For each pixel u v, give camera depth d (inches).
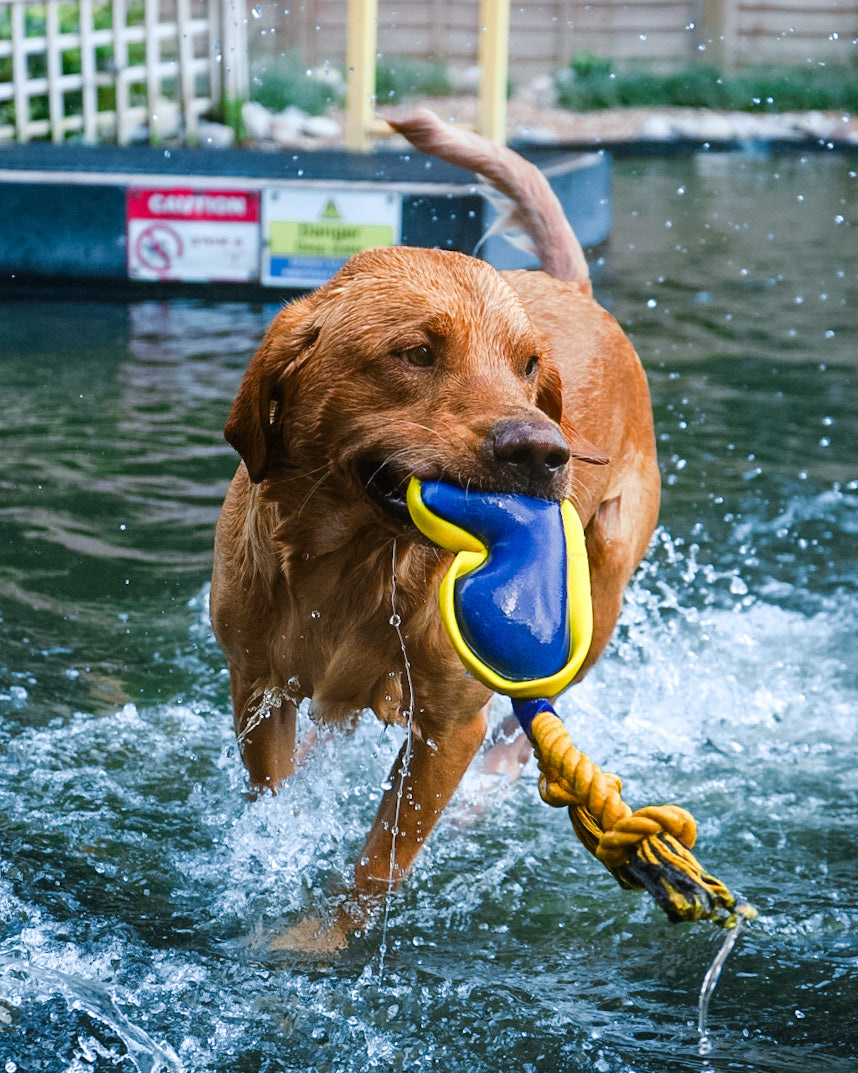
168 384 298.4
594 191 451.8
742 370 323.9
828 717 187.0
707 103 834.2
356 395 119.7
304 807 157.2
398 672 137.9
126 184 376.5
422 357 117.3
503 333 119.6
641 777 171.0
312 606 134.7
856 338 352.8
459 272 121.5
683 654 201.6
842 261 443.8
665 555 231.1
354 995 124.9
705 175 629.9
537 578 107.0
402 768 143.7
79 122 578.9
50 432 265.7
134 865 145.0
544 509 111.3
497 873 150.4
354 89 487.2
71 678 183.5
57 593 205.8
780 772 172.9
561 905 144.3
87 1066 112.1
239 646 142.2
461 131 192.2
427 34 950.4
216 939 133.5
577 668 104.8
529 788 173.2
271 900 140.7
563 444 110.3
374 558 130.5
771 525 242.8
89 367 309.4
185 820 154.5
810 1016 124.3
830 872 149.8
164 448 260.5
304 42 927.7
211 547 223.3
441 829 160.6
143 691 182.1
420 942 136.0
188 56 614.9
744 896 144.6
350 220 372.2
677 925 140.2
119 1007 120.6
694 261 439.2
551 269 195.2
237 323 353.4
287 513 130.9
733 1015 124.3
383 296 119.0
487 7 459.8
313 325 124.8
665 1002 126.3
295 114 741.3
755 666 199.3
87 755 165.9
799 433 284.7
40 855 144.9
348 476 122.9
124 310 367.2
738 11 929.5
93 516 231.0
